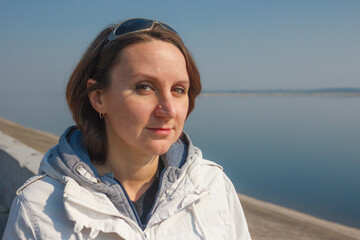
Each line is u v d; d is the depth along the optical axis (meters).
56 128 28.28
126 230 1.06
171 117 1.05
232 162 16.78
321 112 59.72
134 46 1.03
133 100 1.04
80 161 1.11
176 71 1.05
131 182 1.22
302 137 26.47
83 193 1.07
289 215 6.12
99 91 1.13
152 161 1.22
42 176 1.14
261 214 5.94
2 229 3.45
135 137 1.07
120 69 1.05
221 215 1.26
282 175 14.46
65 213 1.09
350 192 11.95
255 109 69.31
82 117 1.22
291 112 59.50
